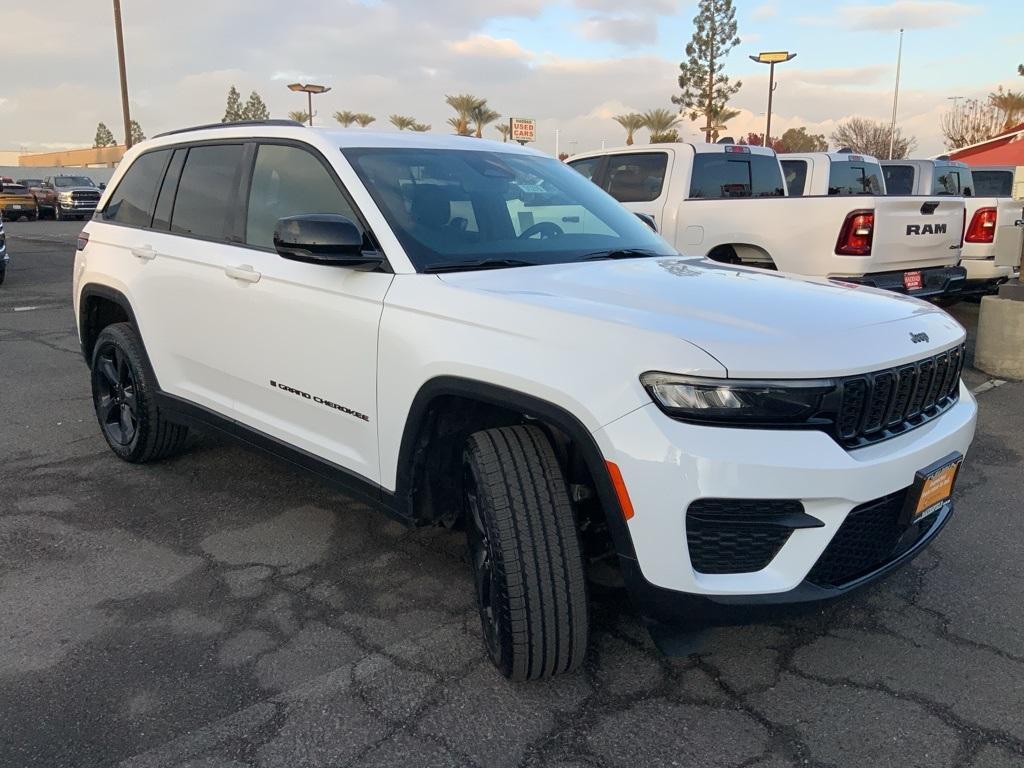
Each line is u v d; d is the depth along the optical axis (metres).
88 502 4.22
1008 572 3.54
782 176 9.69
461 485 3.03
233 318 3.64
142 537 3.82
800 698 2.69
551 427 2.66
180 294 3.96
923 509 2.61
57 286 12.77
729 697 2.69
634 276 3.05
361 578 3.45
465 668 2.83
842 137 49.78
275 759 2.39
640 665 2.86
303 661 2.86
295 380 3.37
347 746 2.45
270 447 3.61
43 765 2.34
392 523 4.01
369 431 3.07
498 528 2.51
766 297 2.80
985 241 9.54
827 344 2.41
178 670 2.80
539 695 2.69
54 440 5.19
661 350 2.29
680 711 2.62
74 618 3.12
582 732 2.52
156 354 4.23
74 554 3.64
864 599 3.32
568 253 3.43
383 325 2.94
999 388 6.80
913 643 3.01
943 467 2.63
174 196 4.24
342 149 3.45
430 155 3.66
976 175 16.59
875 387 2.45
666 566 2.29
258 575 3.47
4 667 2.80
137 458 4.64
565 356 2.42
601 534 2.77
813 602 2.37
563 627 2.54
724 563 2.33
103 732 2.49
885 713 2.61
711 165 8.55
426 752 2.43
